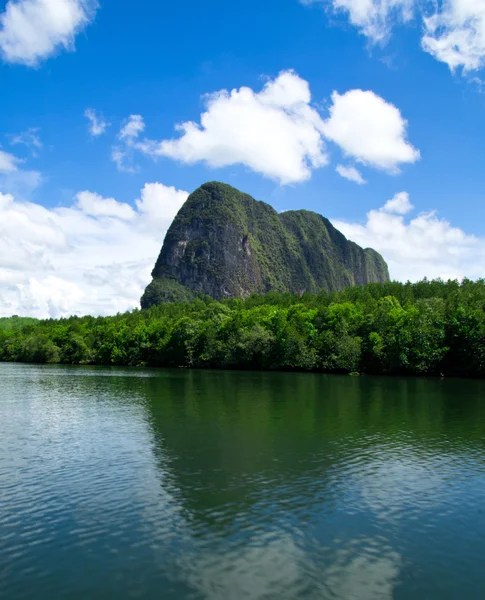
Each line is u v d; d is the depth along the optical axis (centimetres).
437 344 10481
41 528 2011
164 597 1525
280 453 3209
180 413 4788
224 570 1683
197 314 18575
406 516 2155
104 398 6016
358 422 4334
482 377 9894
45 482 2577
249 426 4112
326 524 2058
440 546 1872
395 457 3127
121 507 2230
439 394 6606
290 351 12288
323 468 2866
